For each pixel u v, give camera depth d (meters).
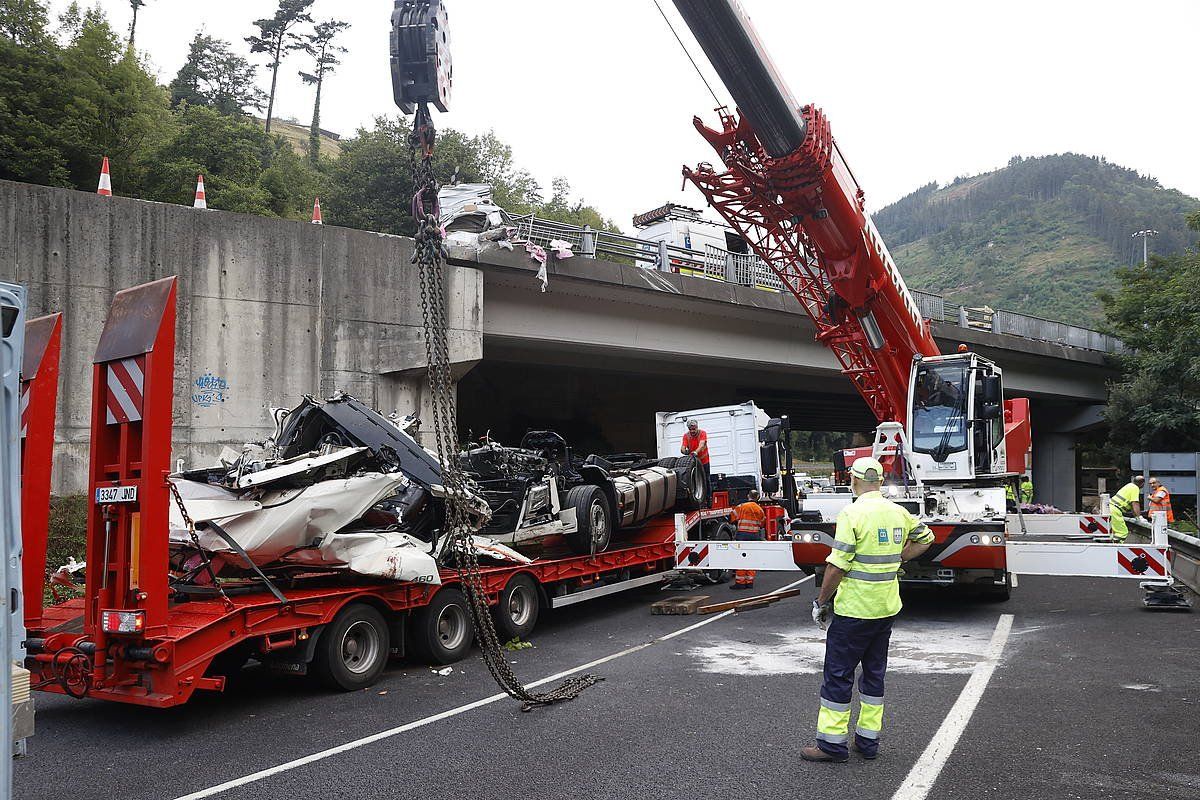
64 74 23.70
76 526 12.77
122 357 6.57
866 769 5.16
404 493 8.77
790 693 7.04
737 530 15.04
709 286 22.94
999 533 10.10
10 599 3.29
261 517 7.43
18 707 3.28
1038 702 6.56
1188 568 12.98
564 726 6.23
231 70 67.88
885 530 5.37
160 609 6.34
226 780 5.26
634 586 12.33
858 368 13.62
